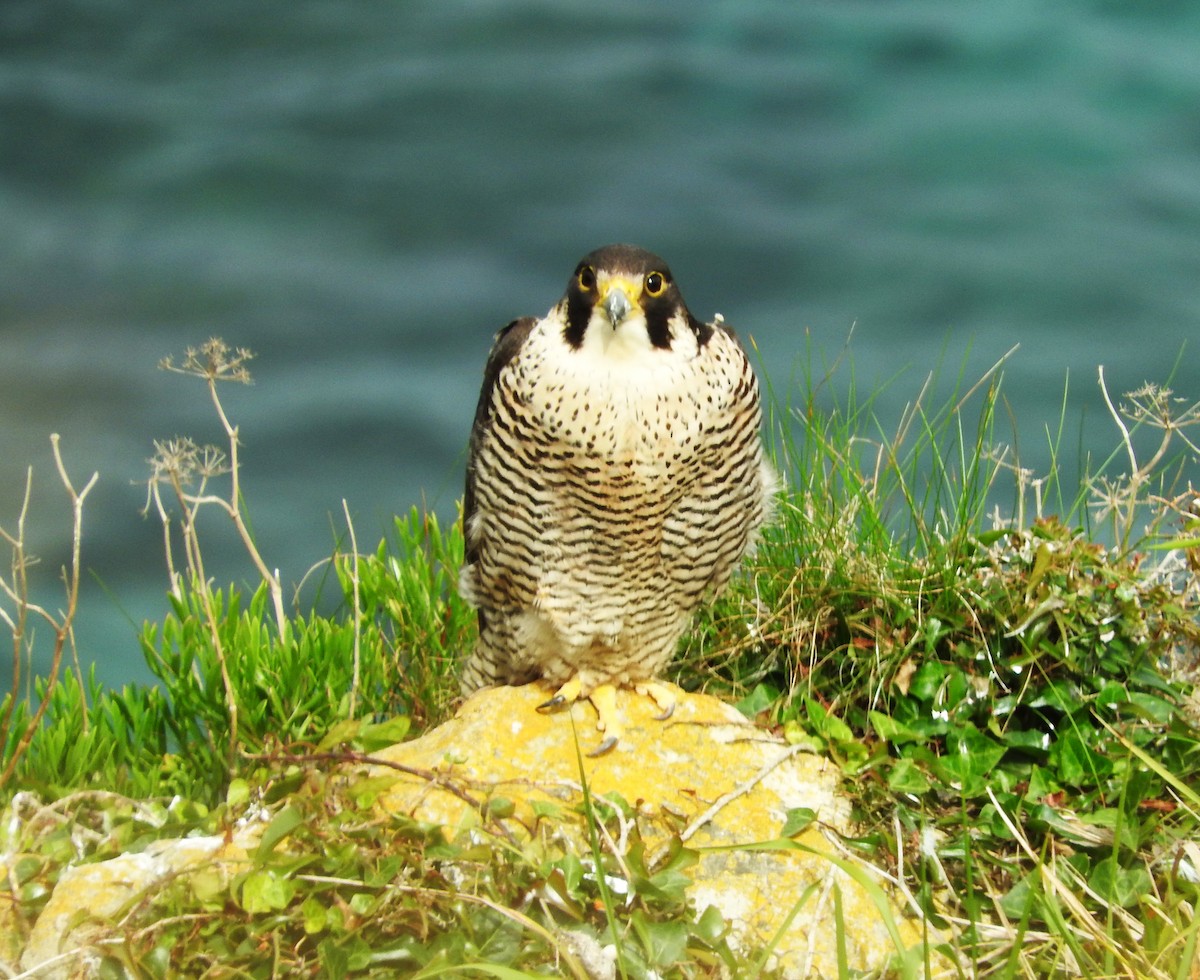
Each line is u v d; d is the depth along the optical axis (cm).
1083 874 730
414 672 984
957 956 672
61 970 653
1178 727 795
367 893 664
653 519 796
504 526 817
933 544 901
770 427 1052
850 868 627
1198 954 662
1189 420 923
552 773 787
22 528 812
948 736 814
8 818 765
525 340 815
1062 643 824
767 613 929
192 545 984
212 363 927
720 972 661
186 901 662
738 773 789
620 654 837
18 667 813
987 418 1035
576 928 662
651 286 773
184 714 914
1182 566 886
